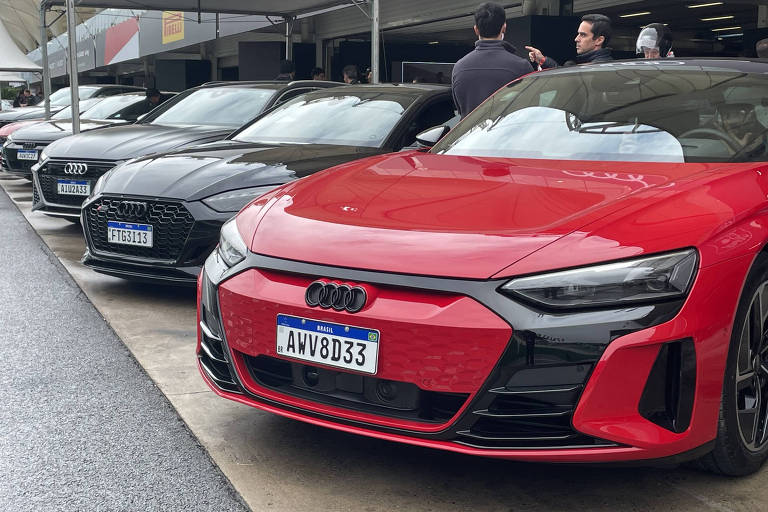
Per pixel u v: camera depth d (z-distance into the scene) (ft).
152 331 12.07
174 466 7.52
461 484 7.19
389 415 6.61
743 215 6.88
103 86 40.88
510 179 7.88
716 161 8.05
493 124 10.02
